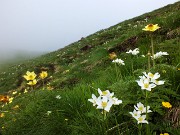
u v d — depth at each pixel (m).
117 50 14.30
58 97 5.68
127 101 4.25
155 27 4.90
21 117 5.60
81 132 4.44
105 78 6.41
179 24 10.56
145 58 6.80
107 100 3.54
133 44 13.02
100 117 4.13
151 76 3.59
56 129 4.75
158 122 4.19
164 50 7.37
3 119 6.38
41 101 5.77
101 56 15.09
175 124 4.14
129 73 6.08
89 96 5.30
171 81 4.75
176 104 4.50
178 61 5.86
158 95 4.04
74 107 5.21
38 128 4.96
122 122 4.39
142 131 3.90
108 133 4.25
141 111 3.59
